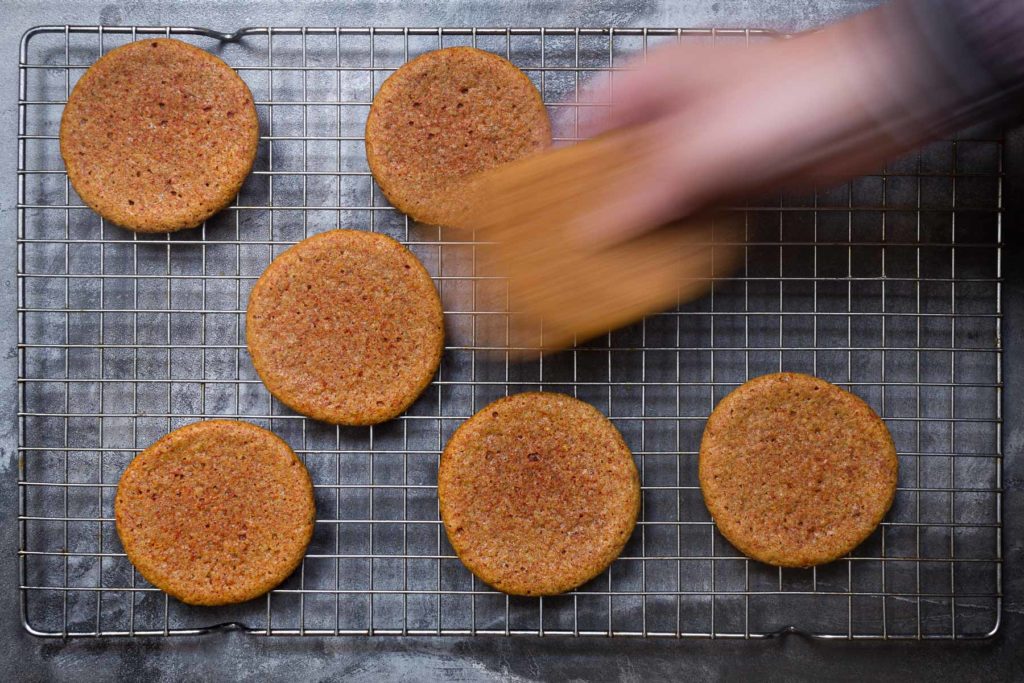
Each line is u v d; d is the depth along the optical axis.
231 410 0.65
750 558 0.64
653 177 0.57
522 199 0.59
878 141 0.56
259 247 0.65
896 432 0.65
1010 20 0.53
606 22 0.65
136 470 0.63
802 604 0.65
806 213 0.65
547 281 0.60
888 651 0.65
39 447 0.65
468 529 0.63
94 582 0.64
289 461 0.63
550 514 0.63
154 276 0.64
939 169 0.65
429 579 0.65
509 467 0.63
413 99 0.63
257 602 0.65
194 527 0.63
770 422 0.63
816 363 0.65
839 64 0.55
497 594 0.65
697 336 0.65
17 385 0.65
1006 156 0.65
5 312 0.65
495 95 0.63
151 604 0.64
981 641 0.64
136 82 0.63
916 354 0.65
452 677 0.64
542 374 0.65
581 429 0.63
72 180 0.63
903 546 0.65
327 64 0.65
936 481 0.65
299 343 0.63
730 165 0.56
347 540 0.65
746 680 0.64
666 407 0.65
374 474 0.65
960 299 0.65
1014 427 0.65
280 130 0.65
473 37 0.65
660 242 0.59
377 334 0.63
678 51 0.58
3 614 0.64
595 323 0.61
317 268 0.63
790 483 0.63
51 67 0.64
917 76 0.54
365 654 0.64
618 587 0.64
